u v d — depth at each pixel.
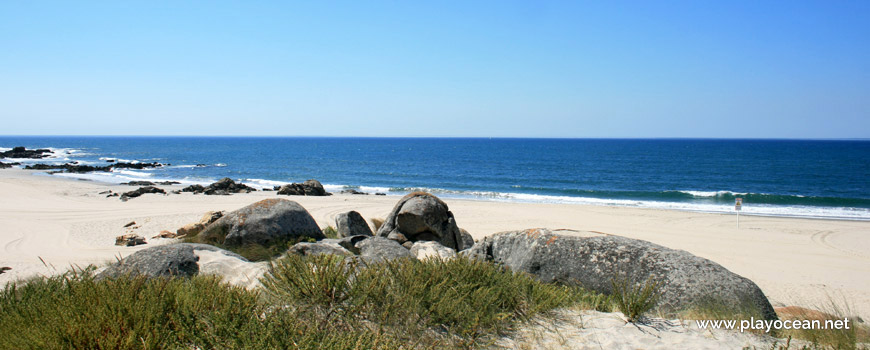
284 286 4.50
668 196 40.06
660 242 19.12
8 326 3.58
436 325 4.29
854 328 4.91
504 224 23.09
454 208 28.81
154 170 62.19
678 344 4.29
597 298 5.50
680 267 5.53
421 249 8.75
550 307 5.06
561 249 6.29
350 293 4.28
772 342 4.43
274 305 4.26
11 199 27.28
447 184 50.56
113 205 26.12
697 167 74.19
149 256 6.25
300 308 4.05
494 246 7.27
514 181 53.91
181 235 15.03
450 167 75.44
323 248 7.77
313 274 4.41
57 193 31.73
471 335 4.10
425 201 11.00
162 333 3.48
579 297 5.61
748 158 98.50
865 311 10.07
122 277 4.47
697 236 20.52
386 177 58.41
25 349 3.22
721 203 35.06
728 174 62.12
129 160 83.12
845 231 21.83
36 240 15.32
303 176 58.25
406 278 4.73
